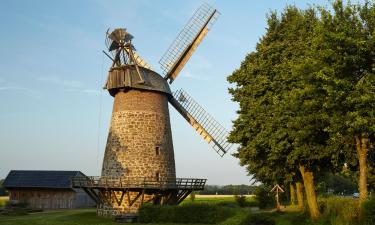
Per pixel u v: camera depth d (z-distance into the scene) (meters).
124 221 30.42
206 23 38.28
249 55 30.23
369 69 20.38
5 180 56.25
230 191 119.25
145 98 34.69
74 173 55.88
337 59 19.81
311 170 27.59
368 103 19.42
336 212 23.52
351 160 24.66
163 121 35.41
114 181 32.91
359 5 20.73
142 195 32.41
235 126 29.58
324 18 20.83
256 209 51.06
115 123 34.69
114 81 34.59
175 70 37.91
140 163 33.28
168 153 35.25
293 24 27.56
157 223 29.61
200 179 35.66
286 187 57.62
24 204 52.66
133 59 34.53
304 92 21.75
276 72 26.59
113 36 34.59
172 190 33.88
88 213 36.03
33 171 57.38
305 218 28.77
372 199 19.67
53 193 54.78
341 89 19.72
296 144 24.17
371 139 22.66
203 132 37.06
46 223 29.31
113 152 34.00
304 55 24.64
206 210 29.78
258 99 27.22
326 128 21.17
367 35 20.22
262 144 26.09
